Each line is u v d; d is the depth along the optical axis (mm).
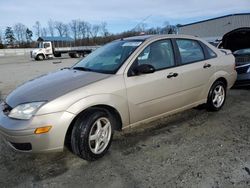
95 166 3332
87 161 3457
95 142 3441
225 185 2832
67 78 3691
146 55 4031
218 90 5297
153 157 3506
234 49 8672
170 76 4195
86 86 3371
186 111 5359
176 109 4484
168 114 4398
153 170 3188
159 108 4152
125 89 3652
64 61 27422
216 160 3361
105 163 3398
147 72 3775
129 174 3121
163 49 4293
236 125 4566
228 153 3537
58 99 3148
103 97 3424
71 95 3219
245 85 7039
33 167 3355
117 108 3596
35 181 3053
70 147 3582
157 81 4012
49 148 3129
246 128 4418
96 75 3676
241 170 3105
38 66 20703
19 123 3084
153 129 4469
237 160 3340
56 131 3105
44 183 3008
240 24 37719
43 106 3084
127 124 3818
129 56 3867
